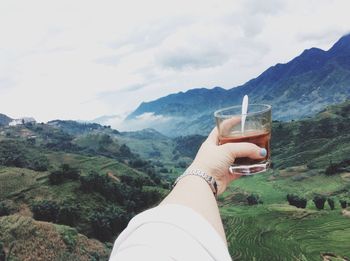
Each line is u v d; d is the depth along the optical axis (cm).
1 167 15650
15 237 10000
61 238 10131
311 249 11250
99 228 11844
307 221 13075
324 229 12256
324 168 19075
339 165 17975
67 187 13775
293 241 11906
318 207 14525
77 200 13188
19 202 13225
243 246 12050
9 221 10312
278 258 10969
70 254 9700
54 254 9775
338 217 12988
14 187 13900
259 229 12950
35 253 9775
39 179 14362
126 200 13750
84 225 11931
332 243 11388
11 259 9506
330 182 17550
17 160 17912
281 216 13775
